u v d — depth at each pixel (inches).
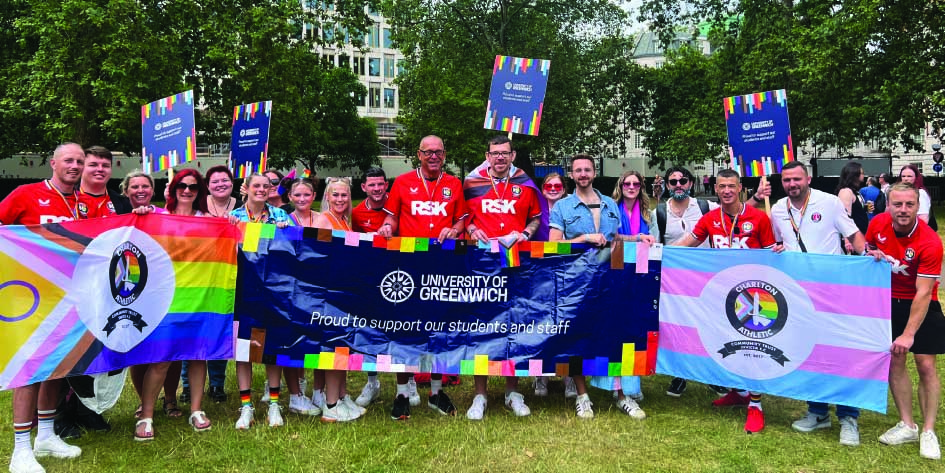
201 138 1250.6
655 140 1540.4
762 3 1066.7
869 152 1900.8
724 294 205.8
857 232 195.9
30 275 172.2
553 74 1314.0
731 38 1159.0
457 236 222.2
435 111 1249.4
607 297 213.0
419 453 177.3
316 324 202.8
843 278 189.9
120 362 182.5
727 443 187.3
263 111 284.2
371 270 207.0
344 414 204.2
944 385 230.8
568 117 1385.3
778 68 994.7
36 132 982.4
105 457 175.3
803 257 195.5
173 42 875.4
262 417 208.5
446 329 210.2
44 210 182.1
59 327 174.9
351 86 2057.1
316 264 204.1
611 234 219.3
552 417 209.5
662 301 215.5
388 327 207.5
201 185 213.9
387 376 260.2
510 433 193.6
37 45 915.4
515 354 210.2
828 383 191.3
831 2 916.6
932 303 180.5
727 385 204.1
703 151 1195.9
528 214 229.3
